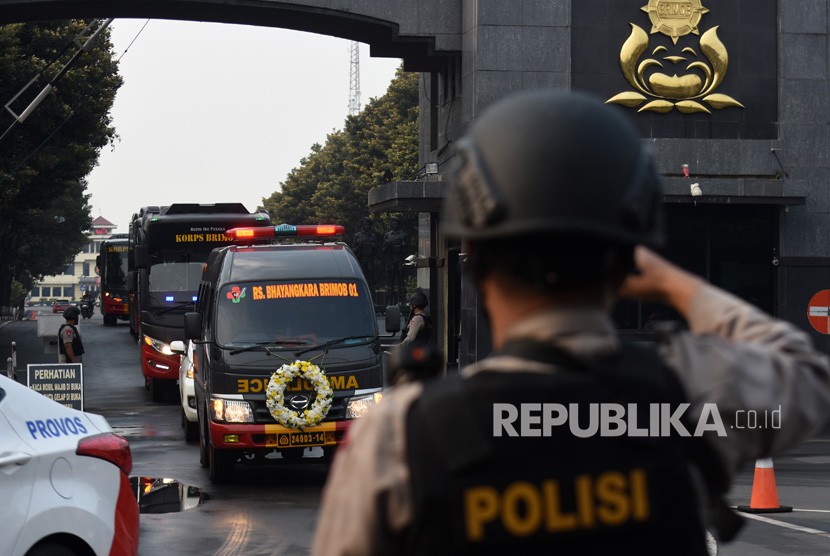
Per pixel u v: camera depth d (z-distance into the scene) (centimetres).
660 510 202
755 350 218
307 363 1694
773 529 1354
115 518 826
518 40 3238
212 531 1359
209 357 1742
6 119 4606
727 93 3259
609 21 3259
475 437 200
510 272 212
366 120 10344
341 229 2000
